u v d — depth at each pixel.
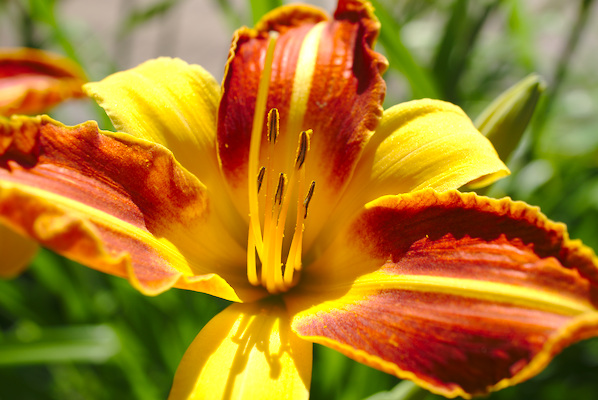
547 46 0.61
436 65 0.33
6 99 0.29
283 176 0.23
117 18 0.83
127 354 0.33
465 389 0.19
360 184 0.24
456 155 0.23
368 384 0.32
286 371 0.21
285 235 0.25
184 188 0.23
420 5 0.44
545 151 0.40
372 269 0.22
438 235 0.22
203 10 0.92
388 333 0.20
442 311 0.20
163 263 0.22
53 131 0.21
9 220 0.18
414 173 0.23
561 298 0.19
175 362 0.36
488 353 0.19
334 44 0.25
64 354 0.33
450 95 0.34
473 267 0.20
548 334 0.19
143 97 0.24
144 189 0.23
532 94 0.25
